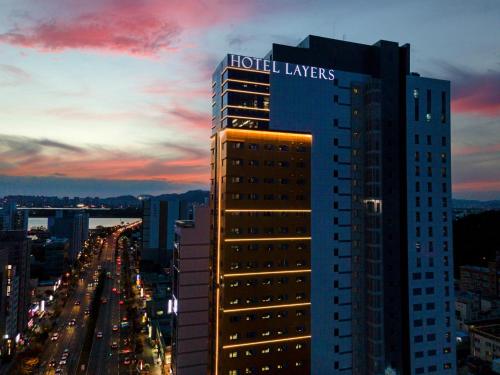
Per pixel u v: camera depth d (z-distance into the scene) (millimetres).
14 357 140500
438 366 89562
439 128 94375
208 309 94750
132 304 193500
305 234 84375
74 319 186375
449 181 94375
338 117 88375
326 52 89688
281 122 83875
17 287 151250
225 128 80750
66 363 134750
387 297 87812
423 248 90812
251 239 80938
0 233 173125
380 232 86562
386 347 86438
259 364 79562
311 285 84188
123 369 129625
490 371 103938
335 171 87438
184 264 96125
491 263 187125
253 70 82875
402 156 91500
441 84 95188
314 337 83625
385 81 91312
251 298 80125
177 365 94812
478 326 129500
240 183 80875
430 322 90062
